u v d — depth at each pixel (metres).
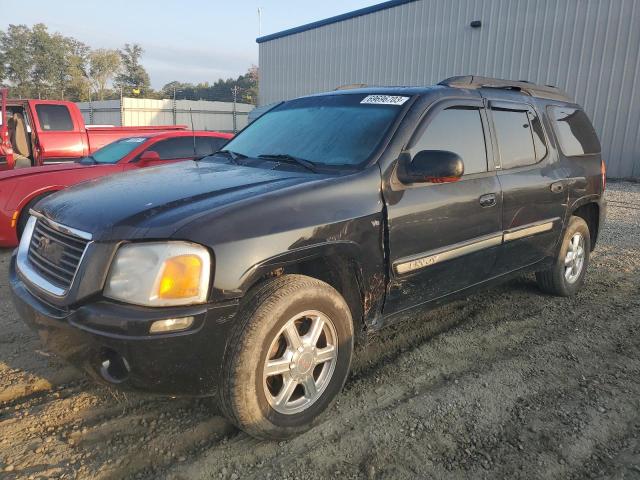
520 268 4.27
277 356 2.71
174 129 10.70
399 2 20.39
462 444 2.76
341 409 3.05
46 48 69.50
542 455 2.69
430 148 3.40
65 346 2.47
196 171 3.41
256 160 3.58
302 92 25.27
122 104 31.92
